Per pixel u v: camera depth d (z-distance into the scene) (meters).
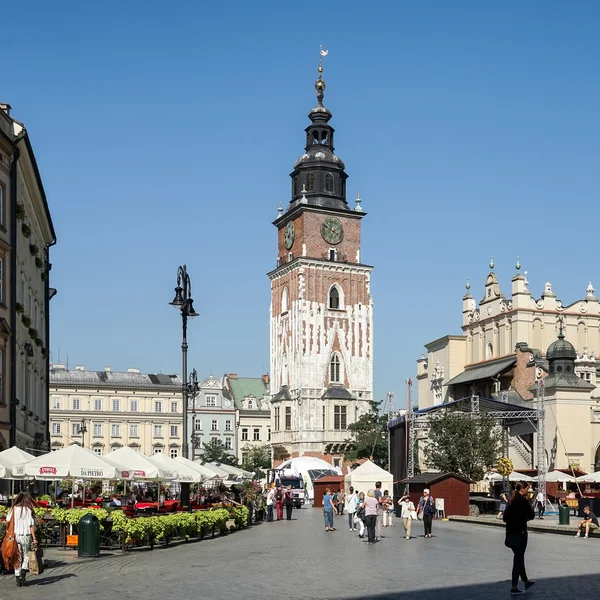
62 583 23.41
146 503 46.47
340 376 135.50
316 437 132.88
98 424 159.50
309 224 137.12
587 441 81.25
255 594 21.08
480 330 105.06
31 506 23.06
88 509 34.53
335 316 136.25
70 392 158.50
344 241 138.75
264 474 152.50
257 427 172.50
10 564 22.86
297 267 135.50
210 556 32.28
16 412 48.31
